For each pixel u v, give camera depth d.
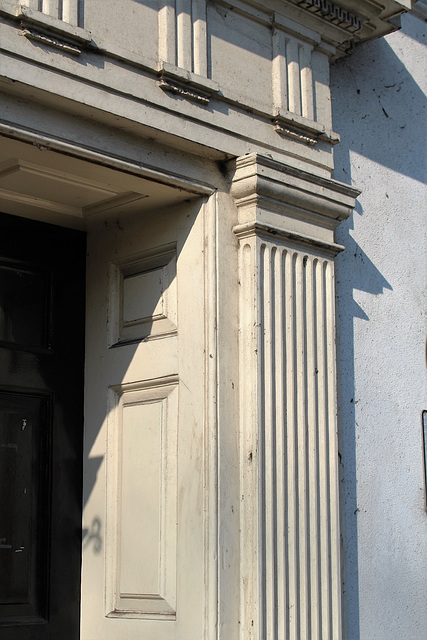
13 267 2.99
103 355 3.04
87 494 2.98
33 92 2.35
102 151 2.54
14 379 2.90
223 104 2.81
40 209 2.97
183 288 2.82
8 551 2.80
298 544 2.76
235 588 2.62
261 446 2.70
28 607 2.82
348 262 3.26
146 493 2.83
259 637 2.57
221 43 2.86
